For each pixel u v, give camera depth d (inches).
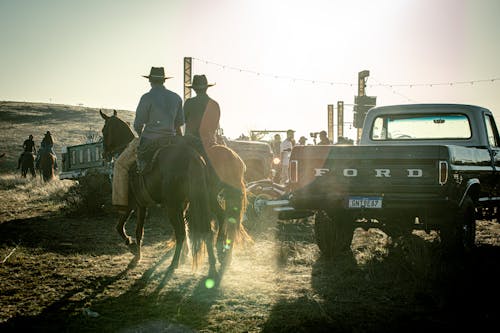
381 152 279.7
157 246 357.1
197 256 247.1
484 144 360.8
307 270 285.4
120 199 291.7
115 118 321.7
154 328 190.9
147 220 486.3
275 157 828.6
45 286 249.4
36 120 3107.8
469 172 302.5
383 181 283.1
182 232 267.6
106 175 552.1
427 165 275.3
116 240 380.8
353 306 217.0
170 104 287.0
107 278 265.3
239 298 230.1
